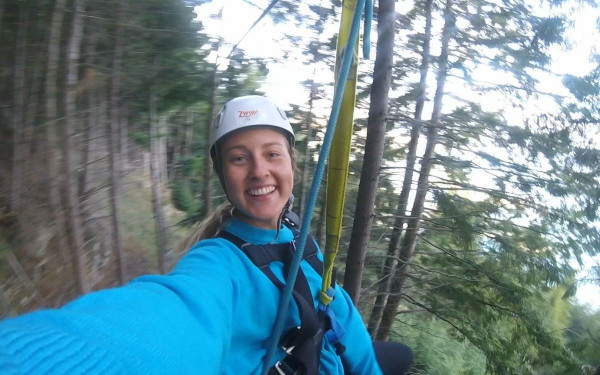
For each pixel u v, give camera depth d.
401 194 9.45
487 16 8.27
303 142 6.55
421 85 8.50
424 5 8.29
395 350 1.84
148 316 0.70
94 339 0.59
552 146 7.86
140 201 4.59
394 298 9.68
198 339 0.76
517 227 8.62
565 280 8.15
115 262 3.92
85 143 3.33
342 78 0.89
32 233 3.14
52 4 2.95
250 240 1.24
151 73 3.66
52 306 3.13
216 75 4.09
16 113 3.04
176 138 5.12
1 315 2.79
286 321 1.19
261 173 1.22
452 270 9.23
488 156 8.09
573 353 8.23
